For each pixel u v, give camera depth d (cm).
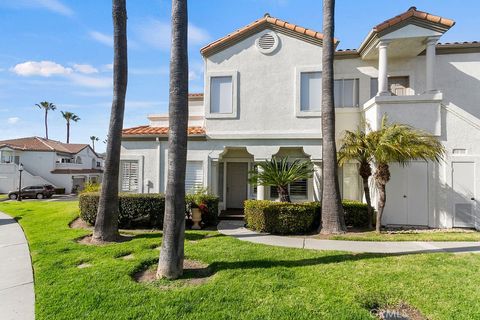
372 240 941
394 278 589
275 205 1068
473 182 1136
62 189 4341
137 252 802
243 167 1598
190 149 1396
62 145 5297
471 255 759
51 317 448
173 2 651
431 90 1204
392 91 1421
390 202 1188
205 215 1191
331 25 1051
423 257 734
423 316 456
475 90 1366
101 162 6166
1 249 870
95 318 443
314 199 1316
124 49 988
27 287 588
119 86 982
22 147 4362
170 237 617
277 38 1343
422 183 1170
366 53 1360
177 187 628
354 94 1436
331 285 554
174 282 588
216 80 1391
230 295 512
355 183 1398
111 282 575
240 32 1350
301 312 454
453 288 541
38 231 1082
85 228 1133
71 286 556
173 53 644
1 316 470
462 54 1379
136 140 1435
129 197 1168
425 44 1268
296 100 1320
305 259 719
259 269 641
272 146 1341
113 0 965
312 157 1310
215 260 710
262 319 436
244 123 1360
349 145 1074
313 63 1316
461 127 1152
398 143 967
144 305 480
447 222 1142
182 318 440
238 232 1090
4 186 4131
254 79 1361
